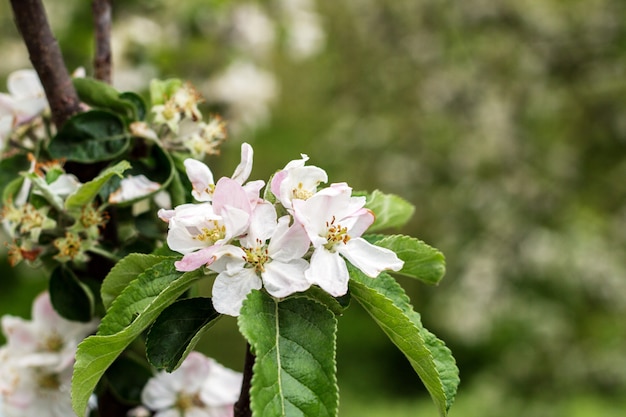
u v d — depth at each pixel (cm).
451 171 283
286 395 54
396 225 71
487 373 280
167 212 58
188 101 73
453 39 289
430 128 292
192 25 162
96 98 74
